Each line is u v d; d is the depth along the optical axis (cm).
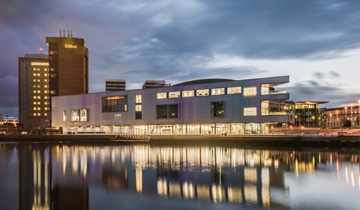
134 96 12181
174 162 4888
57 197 2578
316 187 2870
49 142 11706
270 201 2359
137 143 10356
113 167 4378
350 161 4869
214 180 3278
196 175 3616
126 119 12269
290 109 14688
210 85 10631
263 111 9775
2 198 2555
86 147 8931
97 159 5469
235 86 10175
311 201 2345
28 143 11206
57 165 4675
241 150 7244
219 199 2442
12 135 12606
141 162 4938
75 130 13512
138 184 3091
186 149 7719
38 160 5388
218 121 10369
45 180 3384
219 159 5262
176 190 2789
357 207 2173
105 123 12744
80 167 4419
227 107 10250
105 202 2386
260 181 3191
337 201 2338
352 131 10681
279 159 5212
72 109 13575
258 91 9788
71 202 2403
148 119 11775
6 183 3219
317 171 3841
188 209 2170
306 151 6850
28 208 2256
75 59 19800
